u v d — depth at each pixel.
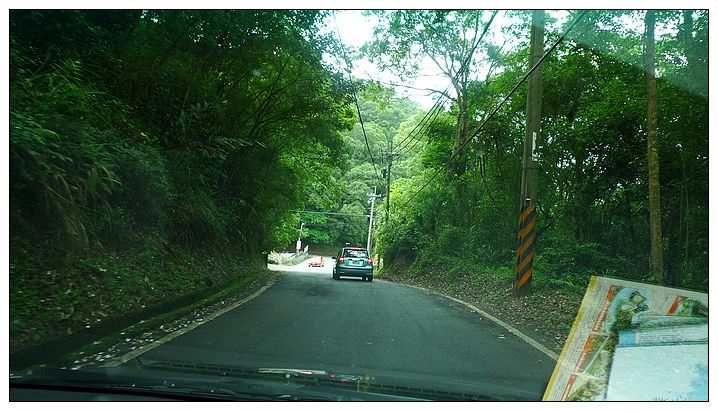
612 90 12.00
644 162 11.75
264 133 16.58
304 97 15.23
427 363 5.75
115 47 9.91
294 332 7.31
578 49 12.23
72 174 7.64
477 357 6.17
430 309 10.66
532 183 12.05
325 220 60.62
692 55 9.38
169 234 12.72
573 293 11.40
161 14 9.95
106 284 8.23
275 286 14.88
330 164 22.50
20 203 7.27
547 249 14.23
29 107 6.96
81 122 8.00
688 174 10.70
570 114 14.23
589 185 13.66
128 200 9.95
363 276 21.69
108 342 6.09
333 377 4.78
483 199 17.98
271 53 12.56
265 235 23.12
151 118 10.85
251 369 5.00
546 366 5.80
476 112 19.69
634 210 12.96
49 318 6.36
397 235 28.12
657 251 9.73
